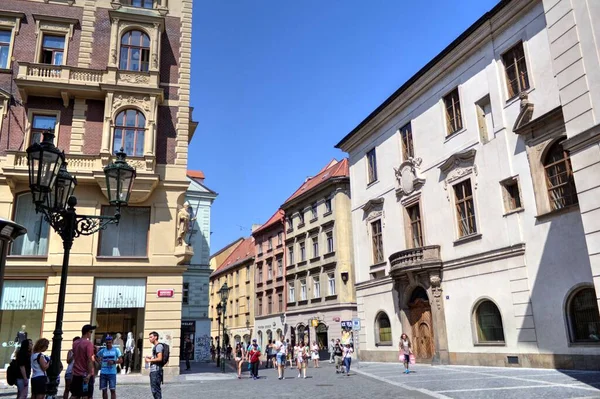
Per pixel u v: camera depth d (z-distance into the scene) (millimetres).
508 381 13953
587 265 15875
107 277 21578
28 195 21953
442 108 23703
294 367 32906
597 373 14586
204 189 44469
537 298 17656
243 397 13172
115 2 24531
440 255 22891
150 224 22375
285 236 49094
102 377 10727
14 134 21922
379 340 27672
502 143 19781
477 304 20469
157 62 23797
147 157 22312
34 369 9625
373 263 28656
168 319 21594
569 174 16938
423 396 11867
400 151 26859
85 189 21984
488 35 20812
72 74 22734
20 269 20672
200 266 42562
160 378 10141
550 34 12758
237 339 59062
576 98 11773
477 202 20844
